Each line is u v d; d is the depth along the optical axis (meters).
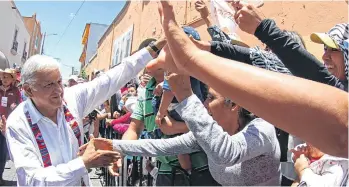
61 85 1.85
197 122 1.39
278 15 4.03
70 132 1.93
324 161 1.50
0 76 5.20
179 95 1.44
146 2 10.29
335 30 1.66
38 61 1.78
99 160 1.75
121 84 2.23
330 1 3.27
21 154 1.73
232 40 1.73
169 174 2.28
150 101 2.44
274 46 1.40
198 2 2.36
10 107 5.20
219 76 0.66
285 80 0.61
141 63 2.26
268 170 1.58
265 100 0.60
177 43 0.75
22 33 27.50
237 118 1.67
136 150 1.99
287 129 0.60
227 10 1.76
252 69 0.64
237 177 1.59
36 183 1.68
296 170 1.71
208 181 2.09
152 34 9.21
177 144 1.96
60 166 1.71
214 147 1.38
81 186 1.94
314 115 0.57
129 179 3.81
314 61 1.40
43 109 1.85
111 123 4.46
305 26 3.58
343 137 0.57
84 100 2.08
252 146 1.47
